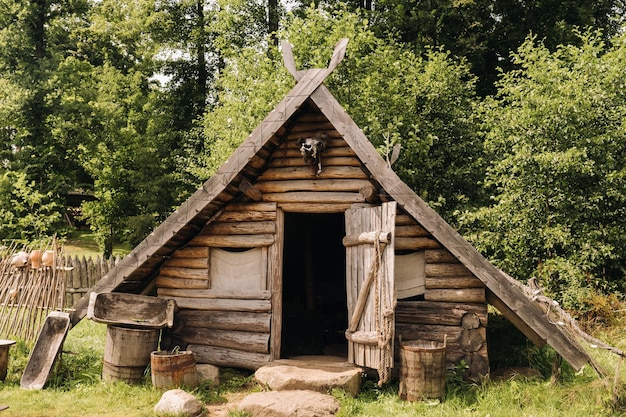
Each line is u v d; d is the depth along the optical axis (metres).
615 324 11.27
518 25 23.78
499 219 14.33
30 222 21.41
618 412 6.79
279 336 8.74
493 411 6.91
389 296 7.55
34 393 7.69
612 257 12.91
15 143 23.59
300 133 8.89
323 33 17.67
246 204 8.99
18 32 23.14
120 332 8.12
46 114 23.70
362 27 17.77
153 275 9.56
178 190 24.56
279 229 8.85
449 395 7.38
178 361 7.69
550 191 13.59
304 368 8.01
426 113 18.00
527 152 13.47
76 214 29.38
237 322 8.79
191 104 30.66
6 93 22.16
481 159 17.38
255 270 8.90
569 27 21.66
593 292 12.20
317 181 8.73
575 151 12.70
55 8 24.16
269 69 17.83
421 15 21.88
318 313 11.99
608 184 13.17
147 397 7.43
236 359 8.71
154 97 26.66
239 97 19.08
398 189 7.88
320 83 8.21
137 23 27.98
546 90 13.95
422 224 7.81
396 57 18.47
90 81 25.73
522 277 13.80
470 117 17.89
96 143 23.56
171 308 8.79
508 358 9.11
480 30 23.64
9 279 9.86
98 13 28.33
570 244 13.30
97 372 8.52
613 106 13.41
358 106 16.84
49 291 9.43
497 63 24.09
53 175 24.19
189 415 6.76
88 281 15.38
